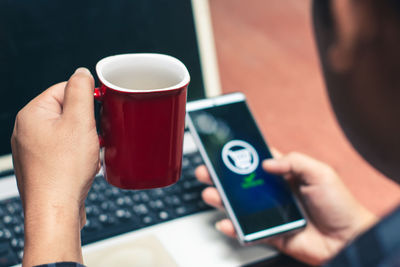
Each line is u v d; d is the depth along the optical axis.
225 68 1.23
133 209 0.75
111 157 0.49
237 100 0.79
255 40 1.34
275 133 1.07
